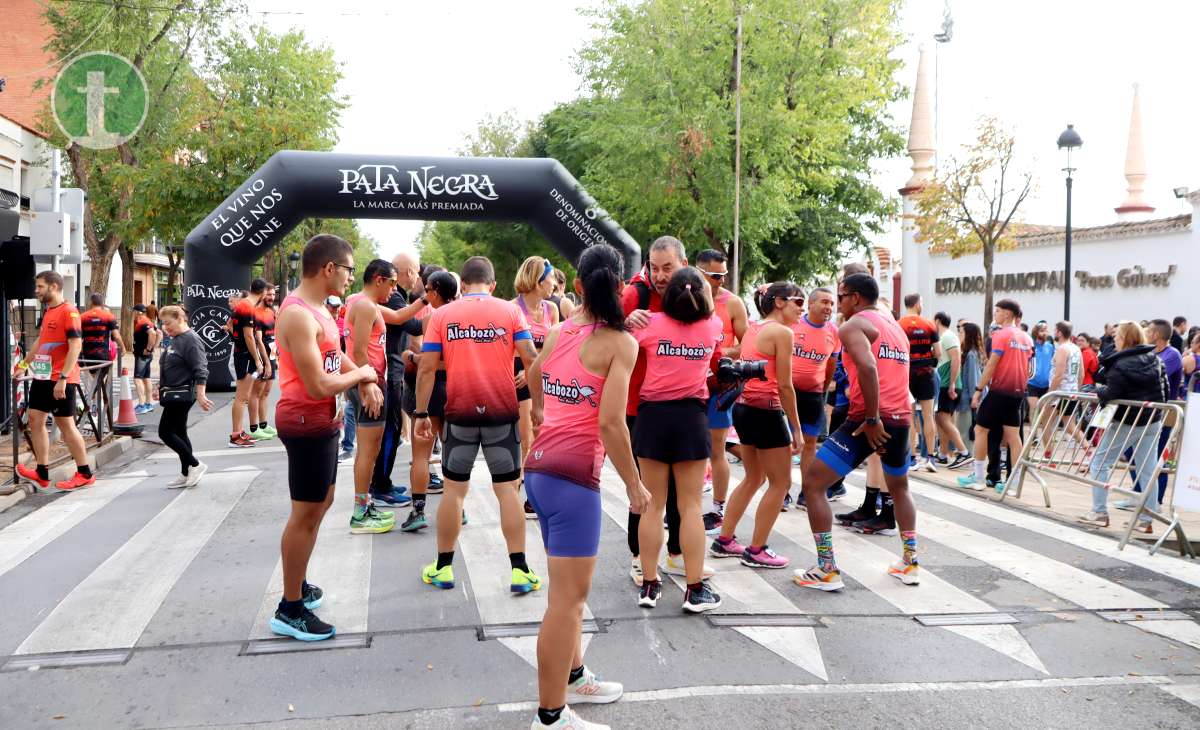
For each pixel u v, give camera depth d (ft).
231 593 16.42
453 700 12.12
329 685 12.57
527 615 15.30
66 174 92.79
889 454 17.22
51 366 25.71
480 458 31.53
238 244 50.55
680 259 16.16
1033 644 14.43
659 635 14.62
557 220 51.70
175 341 25.89
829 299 21.90
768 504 18.29
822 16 76.13
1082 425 24.95
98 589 16.65
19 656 13.53
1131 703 12.34
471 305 16.40
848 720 11.73
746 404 17.99
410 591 16.57
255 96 83.41
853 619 15.48
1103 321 70.59
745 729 11.45
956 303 86.74
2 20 105.40
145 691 12.37
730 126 75.00
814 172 82.12
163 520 22.12
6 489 24.90
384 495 23.71
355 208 50.78
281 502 24.20
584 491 10.90
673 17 74.69
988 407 27.89
